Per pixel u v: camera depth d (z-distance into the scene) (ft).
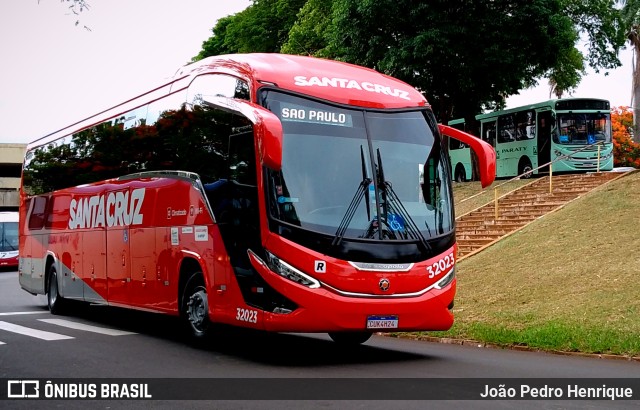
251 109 29.78
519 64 108.06
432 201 32.99
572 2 122.31
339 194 30.73
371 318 30.07
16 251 136.46
